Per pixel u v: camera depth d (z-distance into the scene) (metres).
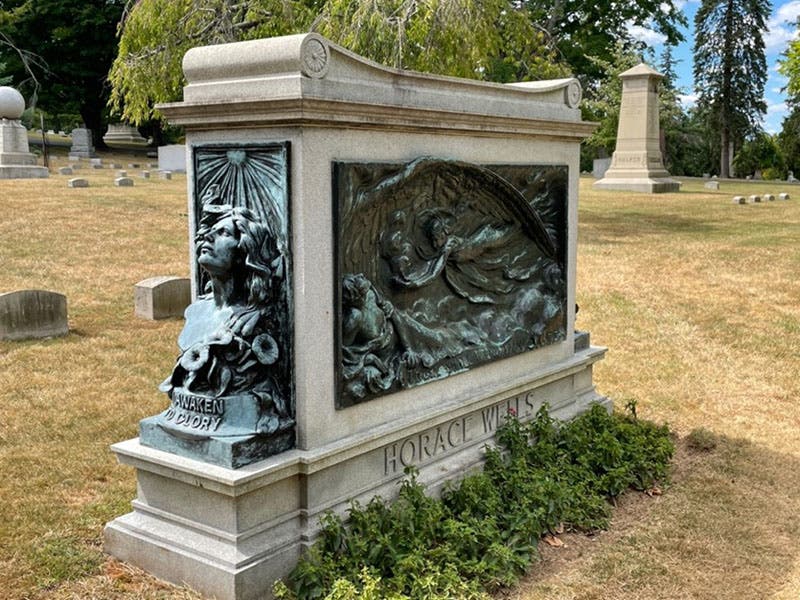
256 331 4.48
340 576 4.33
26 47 47.97
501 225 6.33
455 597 4.29
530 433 6.47
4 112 26.62
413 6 15.01
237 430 4.38
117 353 9.11
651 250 15.78
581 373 7.49
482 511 5.24
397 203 5.23
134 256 13.95
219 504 4.35
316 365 4.61
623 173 28.78
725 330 10.71
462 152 5.71
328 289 4.64
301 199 4.41
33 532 5.08
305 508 4.63
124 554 4.70
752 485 6.25
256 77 4.47
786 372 9.20
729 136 60.09
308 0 18.38
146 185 24.38
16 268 12.69
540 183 6.60
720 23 59.25
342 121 4.53
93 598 4.36
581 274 13.74
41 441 6.59
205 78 4.68
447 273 5.80
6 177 25.59
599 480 5.98
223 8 16.19
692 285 12.99
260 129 4.51
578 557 5.08
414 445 5.44
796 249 15.66
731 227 19.00
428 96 5.38
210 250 4.43
